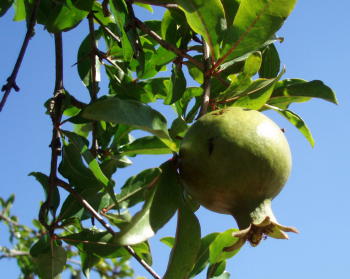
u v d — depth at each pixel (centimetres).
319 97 88
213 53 82
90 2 90
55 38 89
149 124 73
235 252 86
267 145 74
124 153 89
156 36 86
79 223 87
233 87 84
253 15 80
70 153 86
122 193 87
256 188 74
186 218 76
